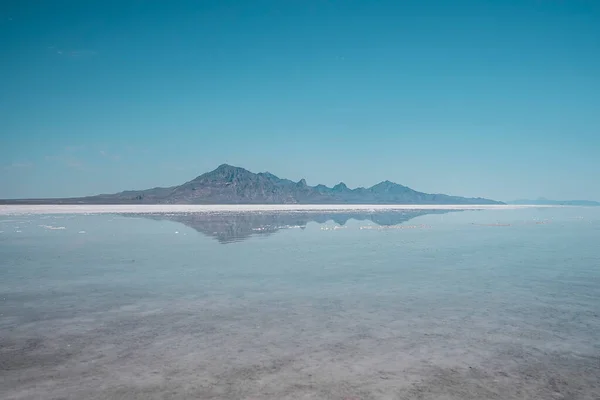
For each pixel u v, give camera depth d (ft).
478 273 50.34
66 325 30.35
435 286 43.16
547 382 21.61
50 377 21.91
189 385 20.98
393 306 35.58
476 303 36.47
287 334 28.48
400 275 49.21
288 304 36.14
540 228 125.29
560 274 49.93
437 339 27.58
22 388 20.70
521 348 26.11
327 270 52.13
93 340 27.32
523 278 47.52
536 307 35.27
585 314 33.22
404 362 23.93
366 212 274.77
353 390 20.54
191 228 119.65
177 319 31.81
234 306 35.47
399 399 19.74
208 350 25.58
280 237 93.61
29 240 85.30
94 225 129.80
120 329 29.48
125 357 24.50
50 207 307.78
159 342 26.94
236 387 20.76
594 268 53.93
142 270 52.03
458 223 150.92
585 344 26.84
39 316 32.58
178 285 43.47
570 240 88.89
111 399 19.60
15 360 24.13
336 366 23.32
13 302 36.73
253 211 278.26
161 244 79.25
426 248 74.28
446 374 22.45
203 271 51.29
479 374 22.48
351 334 28.50
